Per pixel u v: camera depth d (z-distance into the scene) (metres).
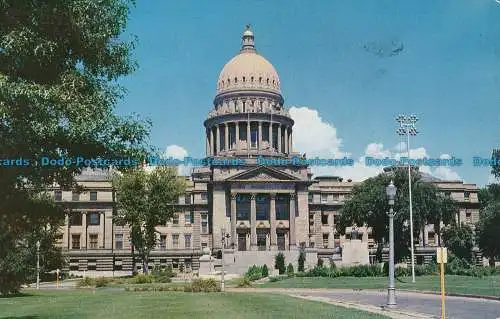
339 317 27.69
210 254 117.44
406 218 97.12
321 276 87.69
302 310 31.23
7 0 22.48
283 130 152.88
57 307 37.41
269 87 158.25
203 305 35.16
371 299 45.69
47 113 22.25
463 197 151.75
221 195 133.88
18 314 33.00
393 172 103.69
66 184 26.62
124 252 137.88
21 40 21.95
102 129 23.97
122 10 25.12
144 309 33.03
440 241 132.62
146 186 102.06
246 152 144.25
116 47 25.56
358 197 103.19
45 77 23.77
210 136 155.00
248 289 66.44
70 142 23.58
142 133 24.97
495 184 110.69
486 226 107.12
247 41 166.25
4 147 22.03
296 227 133.62
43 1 23.05
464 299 43.91
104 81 25.73
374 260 142.12
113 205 138.00
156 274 99.19
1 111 21.06
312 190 151.25
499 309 35.16
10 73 22.72
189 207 143.38
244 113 149.50
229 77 158.88
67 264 123.81
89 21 24.02
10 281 46.78
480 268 87.50
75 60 24.97
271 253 122.12
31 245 75.06
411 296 48.75
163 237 141.62
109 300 43.00
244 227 133.00
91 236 138.00
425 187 99.69
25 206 26.56
